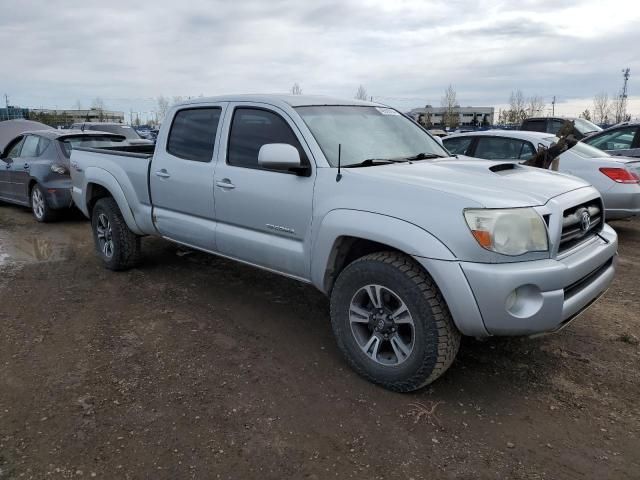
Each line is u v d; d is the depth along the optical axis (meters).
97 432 2.93
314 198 3.63
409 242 3.06
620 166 7.24
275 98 4.18
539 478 2.59
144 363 3.72
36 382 3.46
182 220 4.82
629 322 4.46
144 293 5.18
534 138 7.63
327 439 2.88
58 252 6.85
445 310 3.08
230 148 4.36
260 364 3.71
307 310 4.74
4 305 4.86
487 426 3.00
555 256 3.08
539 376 3.57
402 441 2.86
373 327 3.39
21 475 2.59
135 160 5.32
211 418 3.06
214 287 5.36
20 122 14.46
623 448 2.81
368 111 4.52
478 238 2.89
